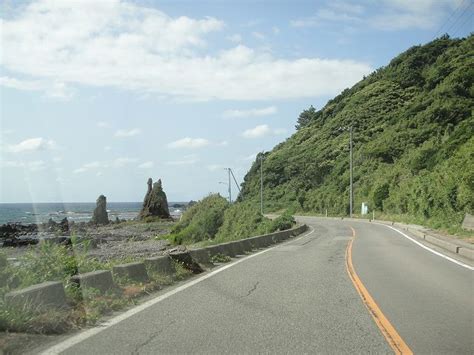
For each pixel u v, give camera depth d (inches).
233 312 359.6
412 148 2928.2
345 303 394.3
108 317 342.3
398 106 4045.3
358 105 4318.4
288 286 479.8
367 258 736.3
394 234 1305.4
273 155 4768.7
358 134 3885.3
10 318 281.4
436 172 1657.2
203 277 545.3
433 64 4207.7
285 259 740.0
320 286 479.2
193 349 266.2
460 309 371.9
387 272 579.5
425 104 3299.7
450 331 306.5
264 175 4453.7
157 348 267.7
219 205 2426.2
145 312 358.9
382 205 2448.3
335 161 3801.7
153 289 457.1
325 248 932.6
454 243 868.6
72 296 354.9
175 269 545.6
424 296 425.4
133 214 5930.1
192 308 373.7
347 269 609.3
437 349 268.4
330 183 3550.7
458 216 1275.8
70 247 486.0
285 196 4033.0
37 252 414.0
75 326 311.3
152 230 3075.8
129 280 447.5
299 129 5634.8
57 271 391.9
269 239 1087.0
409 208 1953.7
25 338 276.2
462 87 3127.5
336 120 4429.1
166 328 311.1
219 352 260.8
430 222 1453.0
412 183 1985.7
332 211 3161.9
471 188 1197.1
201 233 2249.0
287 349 266.1
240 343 277.7
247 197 4586.6
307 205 3609.7
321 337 290.8
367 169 3110.2
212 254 698.8
